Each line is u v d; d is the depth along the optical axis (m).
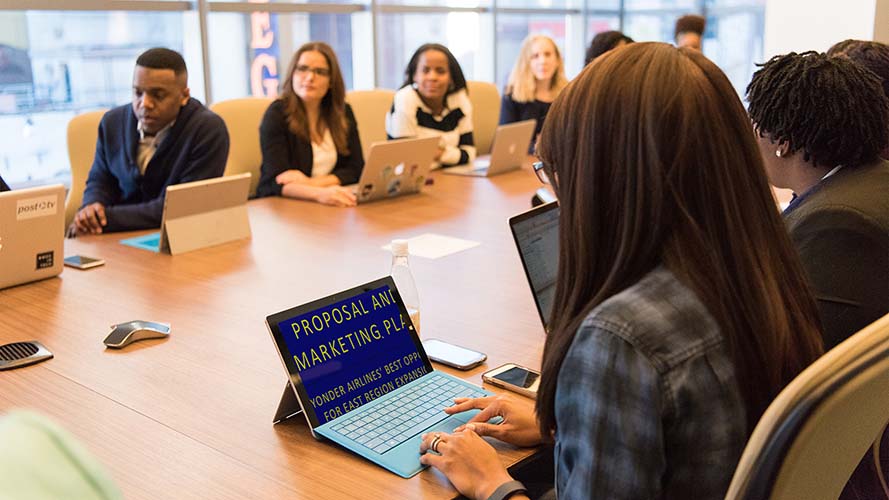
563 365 0.93
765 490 0.82
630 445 0.87
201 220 2.44
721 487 0.91
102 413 1.38
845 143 1.36
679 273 0.91
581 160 0.94
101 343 1.70
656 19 8.20
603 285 0.94
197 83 4.88
